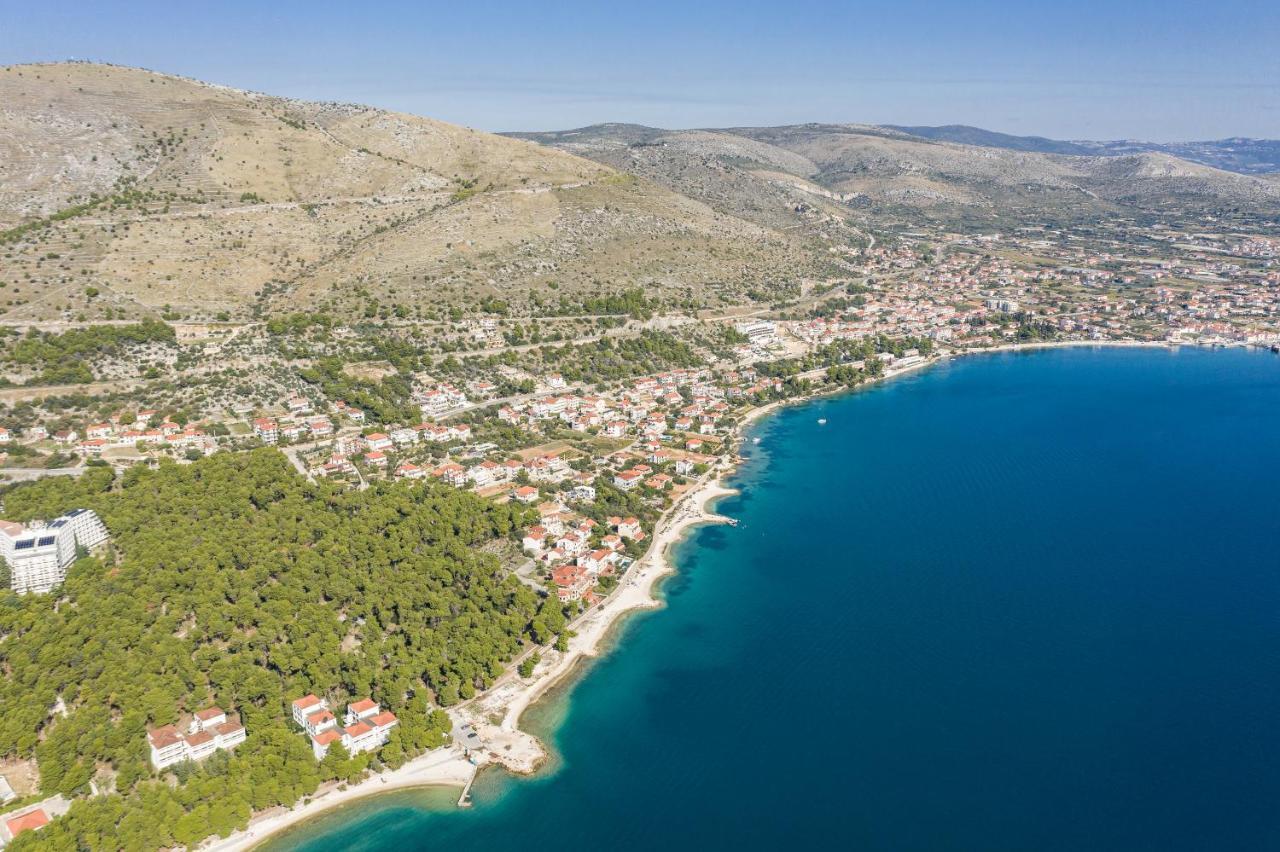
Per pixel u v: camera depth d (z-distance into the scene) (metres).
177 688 180.00
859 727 184.00
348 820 161.38
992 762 172.25
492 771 173.62
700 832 157.62
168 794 155.88
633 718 188.75
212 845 154.25
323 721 176.75
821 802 163.38
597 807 164.00
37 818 148.75
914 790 165.62
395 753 172.88
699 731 184.25
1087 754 173.75
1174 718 183.88
